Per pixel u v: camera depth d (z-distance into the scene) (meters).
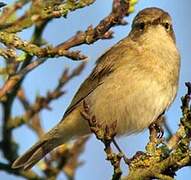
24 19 5.78
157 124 8.62
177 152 6.60
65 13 6.11
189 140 6.53
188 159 6.54
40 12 5.71
